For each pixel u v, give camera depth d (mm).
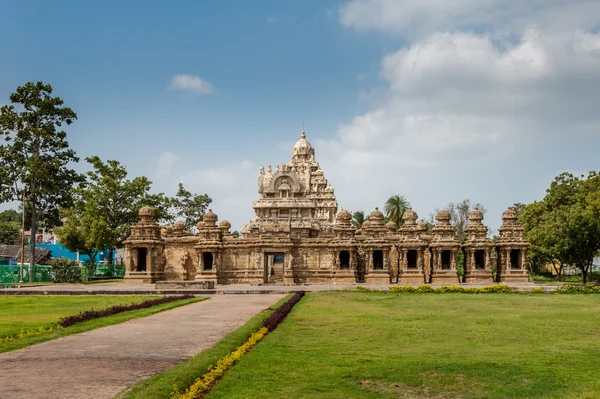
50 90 86188
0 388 16828
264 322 29906
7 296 54594
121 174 100500
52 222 90938
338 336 26750
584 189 87438
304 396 16312
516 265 74750
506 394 16609
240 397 16125
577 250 77938
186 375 17812
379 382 17859
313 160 137875
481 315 35188
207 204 132875
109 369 19422
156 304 42500
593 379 18016
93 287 65500
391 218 128625
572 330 28516
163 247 79750
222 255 76000
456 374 18703
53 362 20594
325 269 74188
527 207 98375
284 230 74625
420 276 72000
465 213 130000
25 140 84812
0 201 84438
